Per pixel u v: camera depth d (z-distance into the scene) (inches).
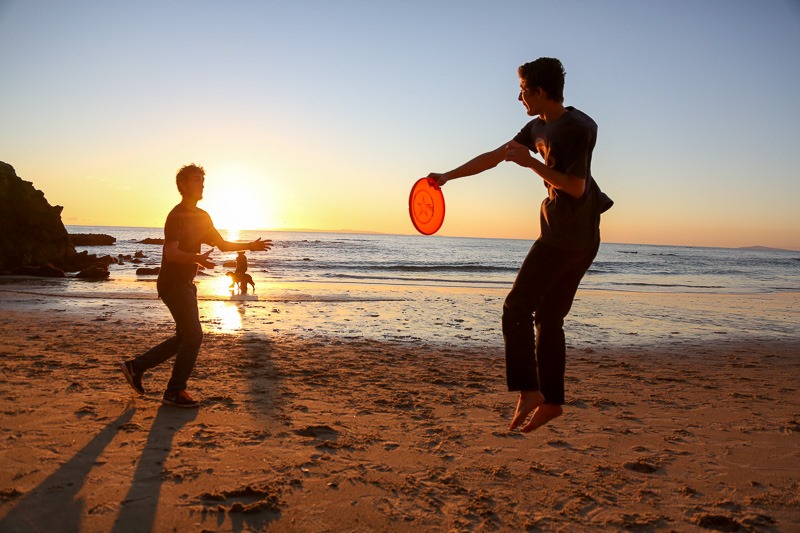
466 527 131.4
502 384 276.8
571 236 110.2
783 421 224.4
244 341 375.6
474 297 784.9
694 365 355.3
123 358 299.0
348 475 156.6
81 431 180.4
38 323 422.0
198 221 215.8
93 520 126.0
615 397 259.1
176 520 127.9
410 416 215.2
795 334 522.6
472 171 129.0
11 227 1032.8
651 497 151.3
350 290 853.8
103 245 2942.9
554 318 121.8
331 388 253.6
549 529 132.2
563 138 108.2
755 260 3848.4
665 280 1465.3
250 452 169.6
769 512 144.4
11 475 145.6
